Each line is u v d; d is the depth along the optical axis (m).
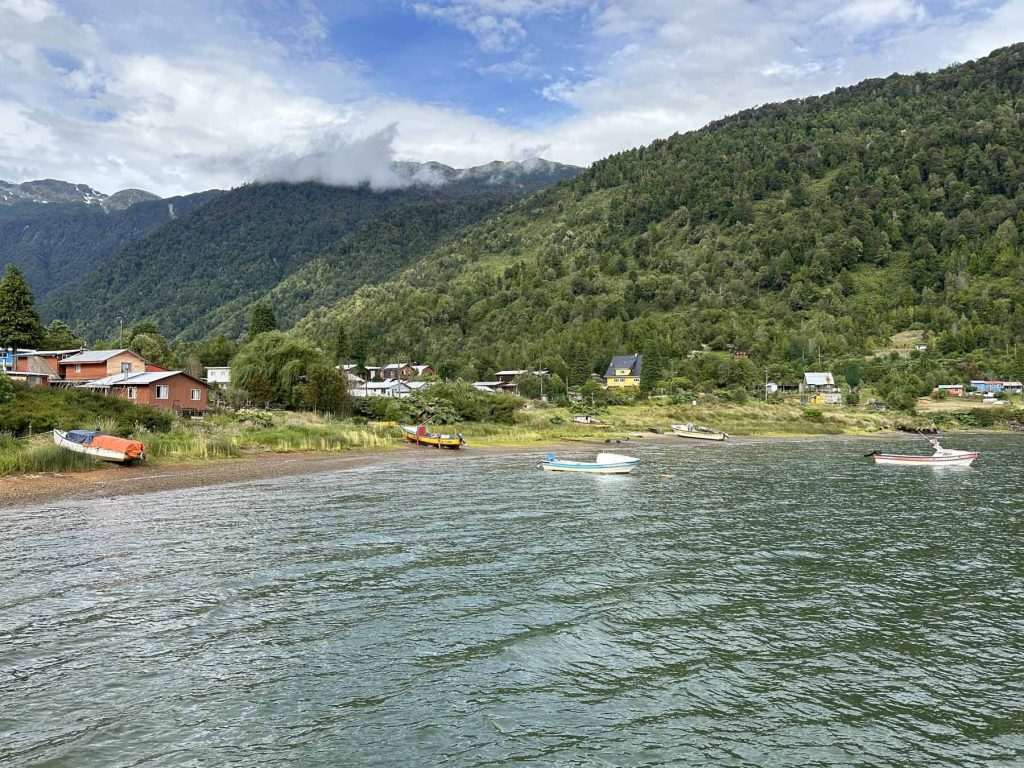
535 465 45.91
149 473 36.97
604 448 63.00
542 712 10.58
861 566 19.25
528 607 15.27
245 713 10.39
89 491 30.75
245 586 16.50
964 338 165.25
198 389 65.12
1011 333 168.25
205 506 27.61
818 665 12.49
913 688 11.66
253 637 13.34
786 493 33.62
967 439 86.00
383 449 55.97
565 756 9.38
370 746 9.54
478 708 10.66
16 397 45.75
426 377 132.75
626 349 168.12
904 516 27.23
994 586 17.42
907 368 149.38
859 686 11.70
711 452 60.25
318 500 29.55
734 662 12.55
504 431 73.00
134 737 9.64
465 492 32.66
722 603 15.81
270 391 74.06
